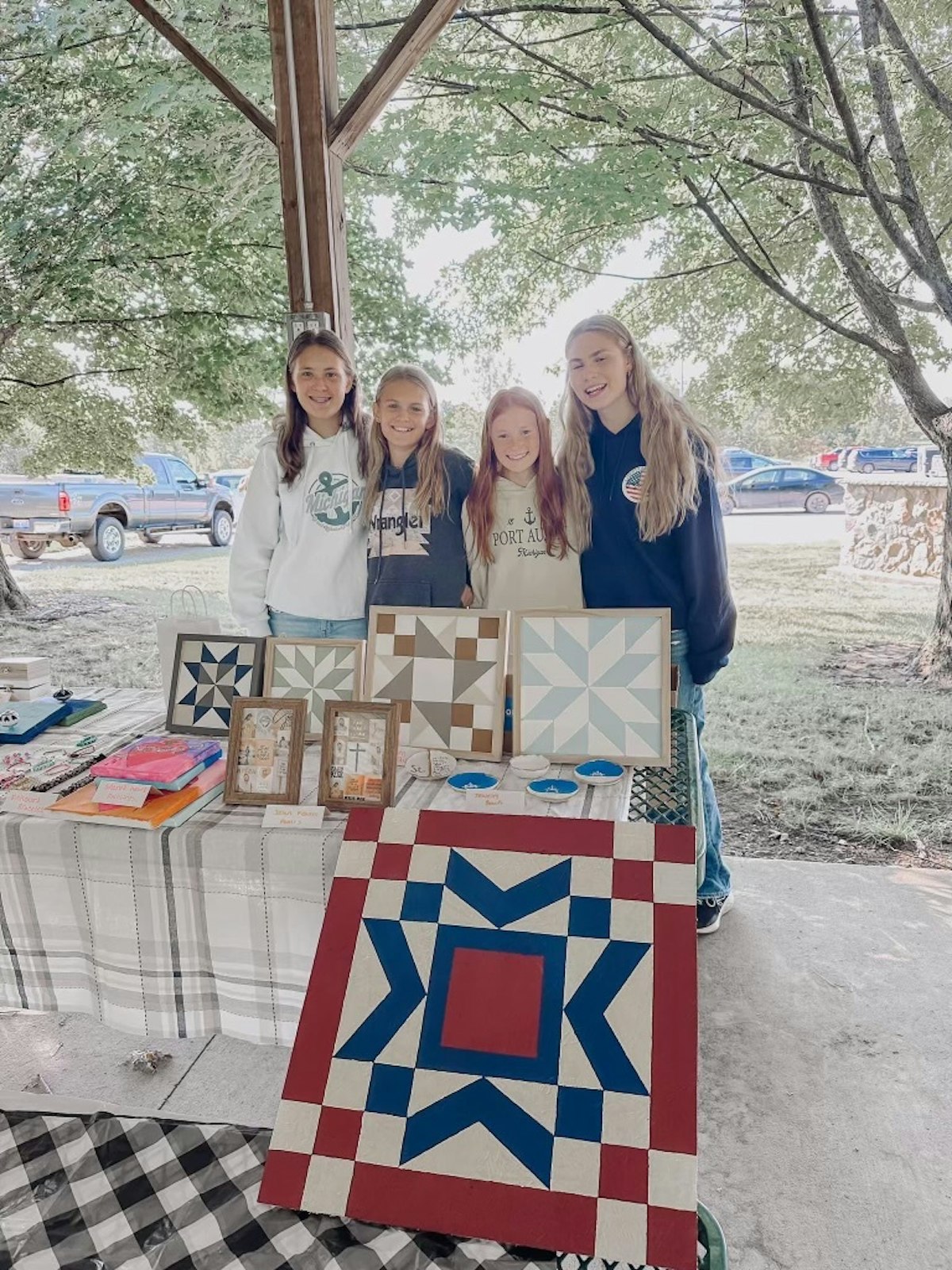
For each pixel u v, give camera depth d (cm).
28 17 450
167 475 1094
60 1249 93
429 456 196
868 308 465
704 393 655
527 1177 92
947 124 518
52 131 523
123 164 535
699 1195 150
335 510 207
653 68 538
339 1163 96
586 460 190
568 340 185
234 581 219
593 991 102
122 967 136
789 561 949
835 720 440
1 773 151
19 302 536
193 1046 195
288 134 252
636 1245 87
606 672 154
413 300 585
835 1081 177
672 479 181
